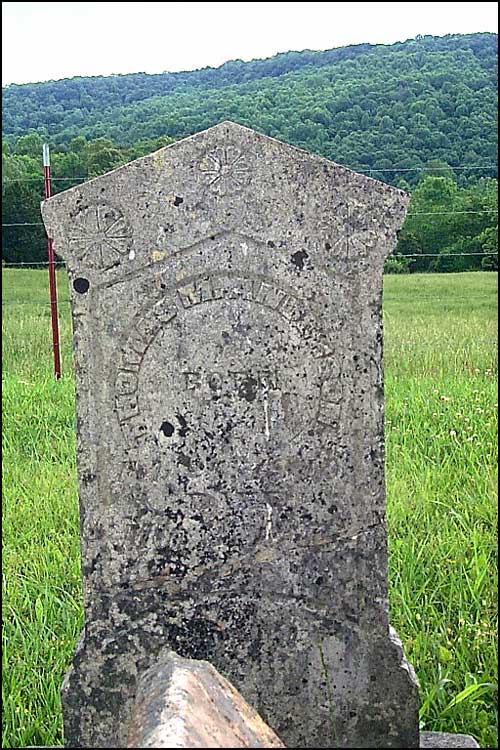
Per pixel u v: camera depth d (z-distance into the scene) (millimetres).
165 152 2998
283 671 3180
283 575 3152
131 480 3113
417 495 5328
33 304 12328
